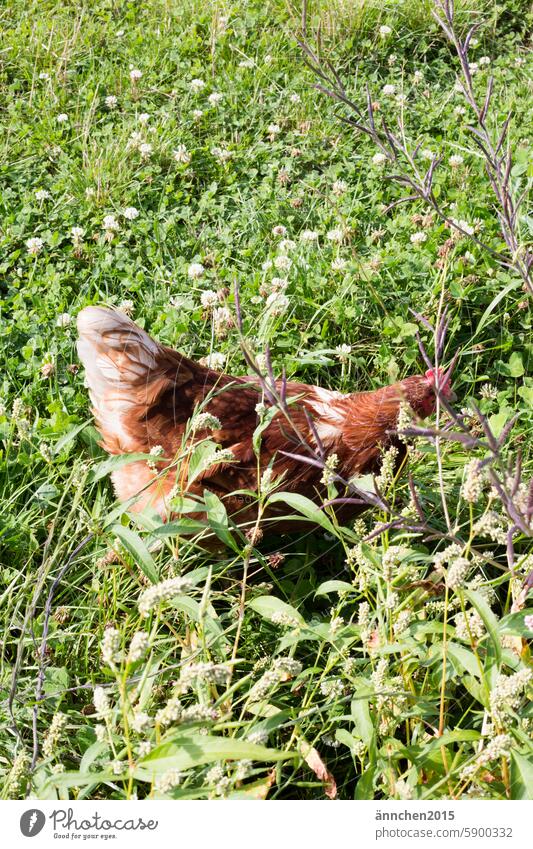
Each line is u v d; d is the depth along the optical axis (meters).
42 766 2.38
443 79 6.92
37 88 6.49
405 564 2.77
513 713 2.16
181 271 4.91
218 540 3.37
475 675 2.49
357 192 5.59
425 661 2.61
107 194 5.39
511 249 3.22
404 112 6.30
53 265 4.93
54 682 2.85
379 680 2.41
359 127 3.43
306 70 6.58
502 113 6.41
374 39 7.10
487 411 4.20
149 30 6.99
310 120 6.17
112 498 3.76
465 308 4.77
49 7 7.34
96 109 6.28
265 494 2.73
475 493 2.19
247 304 4.63
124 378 3.35
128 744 1.93
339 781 2.94
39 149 5.80
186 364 3.51
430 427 2.30
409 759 2.40
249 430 3.40
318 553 3.72
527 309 4.79
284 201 5.46
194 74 6.61
